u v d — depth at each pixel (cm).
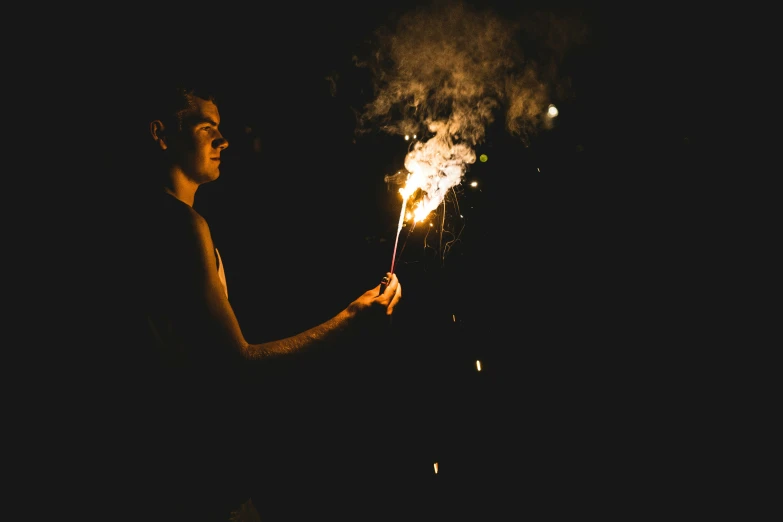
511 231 316
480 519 247
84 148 158
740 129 273
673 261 300
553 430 283
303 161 319
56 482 136
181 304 141
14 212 146
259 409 156
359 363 302
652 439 273
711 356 294
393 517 251
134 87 165
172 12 208
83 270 143
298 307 332
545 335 315
